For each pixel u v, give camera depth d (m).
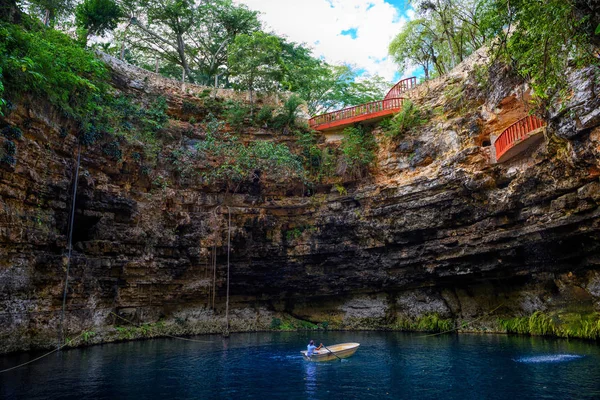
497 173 20.69
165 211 25.22
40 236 17.25
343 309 28.58
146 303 24.20
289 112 30.09
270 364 15.55
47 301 17.97
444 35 29.52
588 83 14.01
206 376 13.48
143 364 15.38
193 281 26.33
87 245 20.66
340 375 13.55
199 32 37.91
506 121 20.86
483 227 21.80
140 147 24.25
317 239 27.80
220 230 26.89
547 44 12.34
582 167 15.86
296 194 28.78
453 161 22.25
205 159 27.30
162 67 38.81
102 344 20.20
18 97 16.22
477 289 24.72
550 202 18.56
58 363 15.16
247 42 30.39
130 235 22.67
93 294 20.77
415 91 26.61
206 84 37.78
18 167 16.06
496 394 10.71
